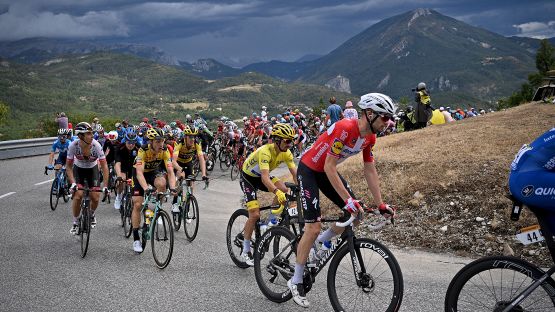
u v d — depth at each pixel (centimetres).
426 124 1619
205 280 555
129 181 727
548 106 1435
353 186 898
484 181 765
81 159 724
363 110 389
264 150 549
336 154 396
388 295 384
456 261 591
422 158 944
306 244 427
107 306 475
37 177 1480
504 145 935
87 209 661
